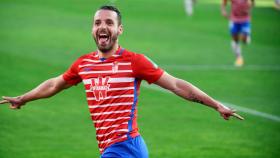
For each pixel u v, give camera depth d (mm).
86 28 72688
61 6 90688
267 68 53250
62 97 40719
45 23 75312
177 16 86062
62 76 18969
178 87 17750
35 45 60938
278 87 45438
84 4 93438
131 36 68750
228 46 65000
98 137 18094
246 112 37719
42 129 33094
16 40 63500
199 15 87250
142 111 37594
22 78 45500
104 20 17734
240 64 54344
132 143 17734
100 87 17766
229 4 99000
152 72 17688
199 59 56719
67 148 29734
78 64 18359
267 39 70312
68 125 34125
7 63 51000
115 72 17703
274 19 85312
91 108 18031
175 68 51938
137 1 99000
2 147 29469
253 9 94125
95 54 18219
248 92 43531
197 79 47531
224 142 31234
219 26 78500
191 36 70562
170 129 33688
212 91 43625
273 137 32281
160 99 40812
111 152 17703
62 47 60500
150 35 69938
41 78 45969
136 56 17797
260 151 29641
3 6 88750
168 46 63406
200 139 31781
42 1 95125
